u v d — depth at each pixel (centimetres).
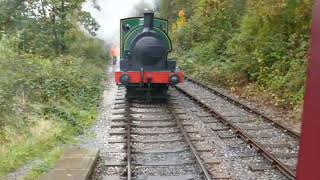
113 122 1191
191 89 1880
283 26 1762
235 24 2573
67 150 881
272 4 1709
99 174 775
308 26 1627
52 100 1284
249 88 1766
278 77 1609
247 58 1927
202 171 753
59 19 2242
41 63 1587
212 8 2636
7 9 2133
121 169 798
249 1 1938
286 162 816
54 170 750
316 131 247
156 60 1495
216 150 904
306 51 1552
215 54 2552
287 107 1394
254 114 1287
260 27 1891
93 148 912
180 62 2834
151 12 1498
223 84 2030
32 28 2147
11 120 1018
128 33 1530
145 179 733
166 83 1474
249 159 845
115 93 1747
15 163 804
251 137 977
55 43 2241
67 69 1681
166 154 884
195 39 3278
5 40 1562
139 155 878
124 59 1521
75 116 1221
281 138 998
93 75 2069
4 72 1229
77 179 700
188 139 952
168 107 1384
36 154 873
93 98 1547
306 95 261
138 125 1128
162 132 1063
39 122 1063
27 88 1255
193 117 1248
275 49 1741
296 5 1653
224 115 1280
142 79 1454
